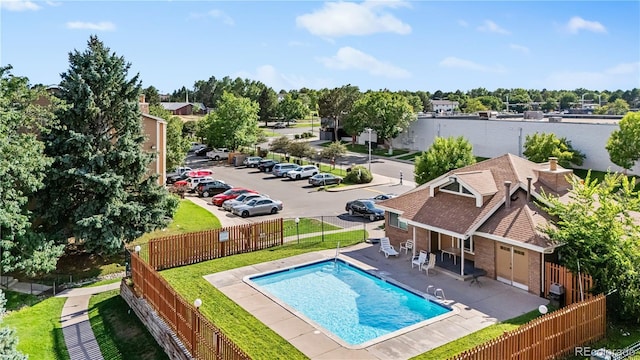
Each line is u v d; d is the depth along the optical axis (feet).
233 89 573.74
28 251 76.28
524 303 65.36
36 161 76.59
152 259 81.25
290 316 62.18
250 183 170.81
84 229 82.94
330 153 199.93
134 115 90.43
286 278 78.54
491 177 83.92
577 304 51.34
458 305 64.90
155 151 95.81
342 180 171.63
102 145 88.63
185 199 143.23
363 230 107.24
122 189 87.20
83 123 86.53
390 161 219.61
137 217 86.74
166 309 58.95
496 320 60.13
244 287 72.69
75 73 85.56
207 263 85.15
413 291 70.18
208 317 61.98
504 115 255.50
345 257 86.43
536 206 75.41
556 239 64.90
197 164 216.74
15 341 45.65
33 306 72.64
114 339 62.08
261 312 63.46
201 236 86.79
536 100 628.69
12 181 74.79
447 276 76.38
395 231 93.86
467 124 216.54
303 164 210.79
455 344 53.93
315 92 543.80
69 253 92.84
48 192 85.40
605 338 54.13
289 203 139.23
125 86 89.71
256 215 123.95
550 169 84.23
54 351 58.85
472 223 75.31
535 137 168.35
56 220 85.92
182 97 636.89
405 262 83.56
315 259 85.87
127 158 87.30
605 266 59.41
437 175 112.98
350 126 250.78
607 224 59.93
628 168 149.48
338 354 52.16
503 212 75.97
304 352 52.65
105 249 84.58
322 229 103.76
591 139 170.91
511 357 45.09
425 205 85.87
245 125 226.79
